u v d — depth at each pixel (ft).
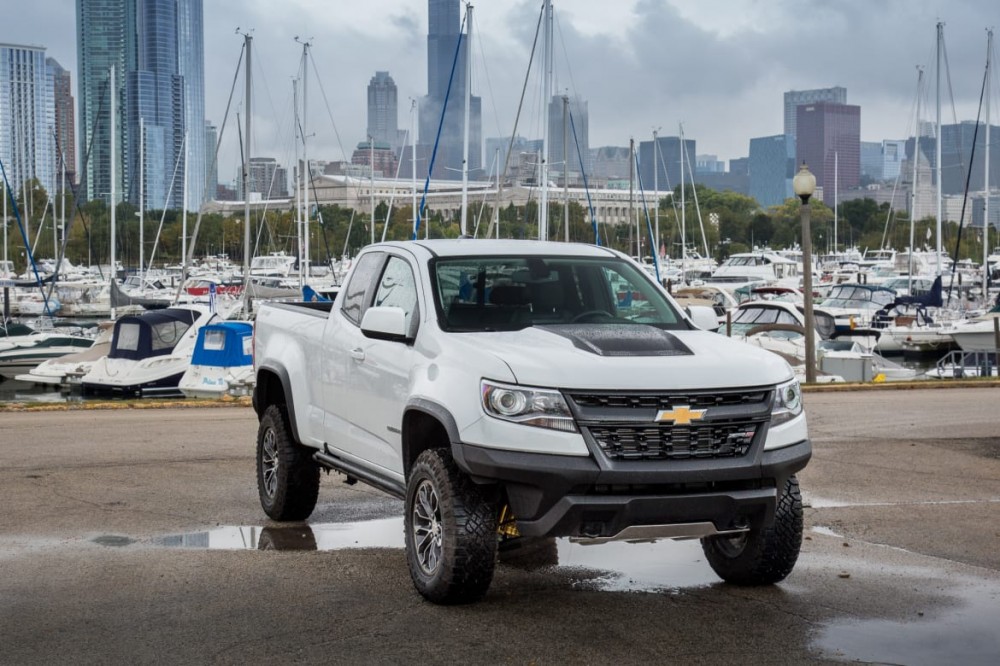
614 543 27.55
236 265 364.38
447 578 21.42
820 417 51.34
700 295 180.24
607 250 26.76
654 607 22.00
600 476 20.06
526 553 26.50
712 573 24.70
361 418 25.77
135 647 19.57
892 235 395.34
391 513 31.14
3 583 23.56
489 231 179.83
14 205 182.70
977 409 54.19
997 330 93.86
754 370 21.36
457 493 21.43
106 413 56.70
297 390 28.94
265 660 18.93
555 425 20.34
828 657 19.11
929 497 32.94
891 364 102.42
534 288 24.76
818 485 34.81
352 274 28.25
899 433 45.75
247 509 31.45
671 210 461.37
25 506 31.35
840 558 25.88
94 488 34.06
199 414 55.57
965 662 18.88
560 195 299.79
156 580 23.84
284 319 31.07
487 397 20.92
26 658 19.02
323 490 34.45
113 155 201.36
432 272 24.62
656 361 21.08
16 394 103.96
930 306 157.07
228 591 23.02
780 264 272.51
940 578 24.13
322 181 550.77
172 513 30.73
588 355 21.25
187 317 102.47
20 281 176.45
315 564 25.27
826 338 114.01
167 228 399.24
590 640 19.97
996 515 30.45
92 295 225.35
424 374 22.81
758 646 19.66
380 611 21.66
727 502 20.49
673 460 20.45
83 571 24.52
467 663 18.78
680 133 305.12
